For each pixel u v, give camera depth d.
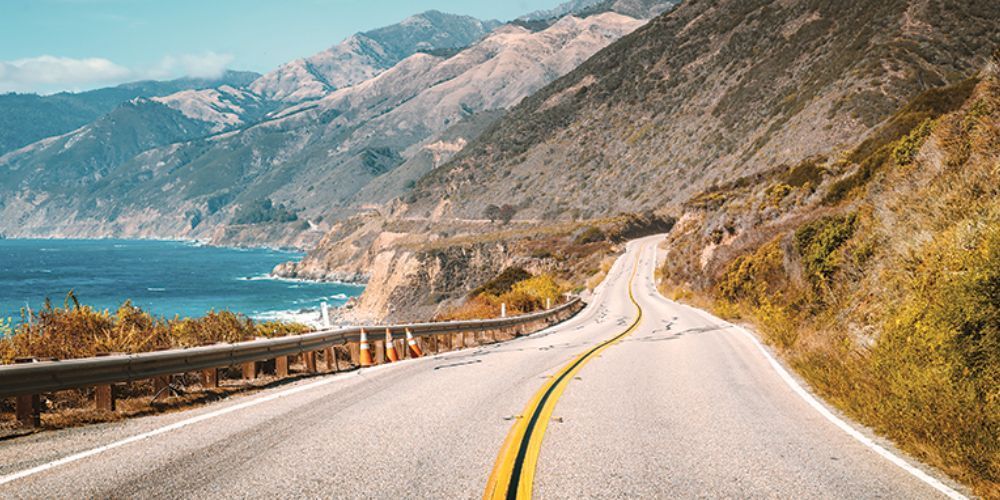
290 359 13.84
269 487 5.43
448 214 168.62
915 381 7.74
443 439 7.04
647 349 16.34
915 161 19.41
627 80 181.25
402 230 173.00
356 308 108.69
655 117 155.12
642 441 7.07
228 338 12.54
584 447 6.78
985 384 7.60
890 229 16.22
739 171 92.62
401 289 103.88
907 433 6.95
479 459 6.29
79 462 6.05
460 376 11.66
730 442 7.09
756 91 125.31
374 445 6.77
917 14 93.00
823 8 136.75
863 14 113.88
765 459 6.45
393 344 15.45
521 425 7.72
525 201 152.00
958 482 5.84
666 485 5.61
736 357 14.59
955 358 8.07
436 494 5.30
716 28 176.25
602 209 131.88
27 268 193.88
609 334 21.88
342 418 8.07
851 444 7.09
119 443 6.79
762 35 151.50
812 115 85.62
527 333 25.45
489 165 184.12
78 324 10.59
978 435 6.29
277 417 8.12
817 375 10.59
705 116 137.50
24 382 6.89
